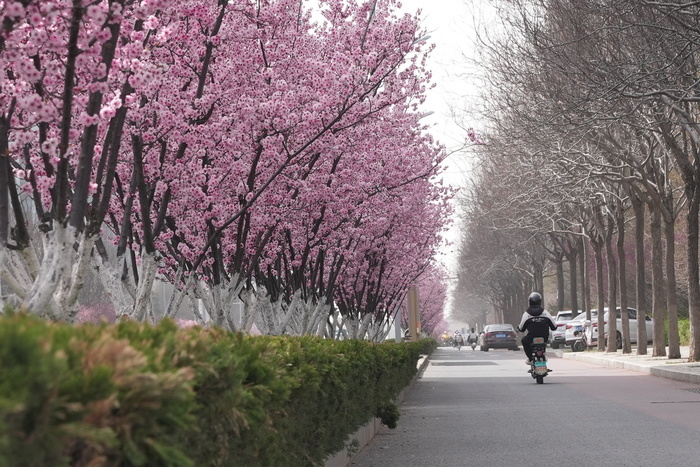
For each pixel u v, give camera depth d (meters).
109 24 7.93
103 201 8.62
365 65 15.52
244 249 16.20
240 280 17.47
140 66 8.38
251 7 15.60
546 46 25.09
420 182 26.64
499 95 32.12
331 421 10.31
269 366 6.73
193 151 13.98
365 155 19.70
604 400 21.52
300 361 8.64
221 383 5.29
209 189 14.66
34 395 3.25
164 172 12.30
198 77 14.21
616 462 11.88
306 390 8.31
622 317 45.16
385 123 20.56
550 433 15.23
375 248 28.52
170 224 15.51
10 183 8.80
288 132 15.09
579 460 12.12
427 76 17.67
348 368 11.44
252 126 14.52
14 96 8.20
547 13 26.61
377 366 15.86
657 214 36.47
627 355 43.06
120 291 11.95
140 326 5.36
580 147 35.72
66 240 7.65
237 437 5.91
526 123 31.05
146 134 11.46
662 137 33.94
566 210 49.12
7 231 8.05
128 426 3.73
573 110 24.80
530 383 29.36
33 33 7.86
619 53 24.50
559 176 34.78
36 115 8.49
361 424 14.06
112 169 8.68
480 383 30.31
